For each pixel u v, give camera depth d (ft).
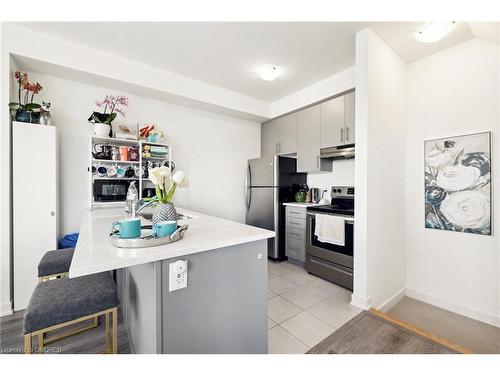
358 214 6.66
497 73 6.24
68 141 8.30
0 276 6.48
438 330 6.08
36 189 6.99
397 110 7.63
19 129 6.75
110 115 8.33
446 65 7.19
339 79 9.45
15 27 6.63
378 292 6.95
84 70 7.63
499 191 6.20
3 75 6.49
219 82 10.39
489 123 6.36
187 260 3.32
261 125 13.97
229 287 3.80
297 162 11.41
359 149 6.62
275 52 7.98
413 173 7.89
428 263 7.57
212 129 12.01
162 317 3.10
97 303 3.92
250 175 12.57
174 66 8.98
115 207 8.51
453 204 6.99
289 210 10.96
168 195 4.58
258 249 4.20
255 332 4.17
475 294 6.62
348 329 5.77
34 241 6.97
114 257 2.75
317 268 9.21
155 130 9.90
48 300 3.70
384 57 7.06
